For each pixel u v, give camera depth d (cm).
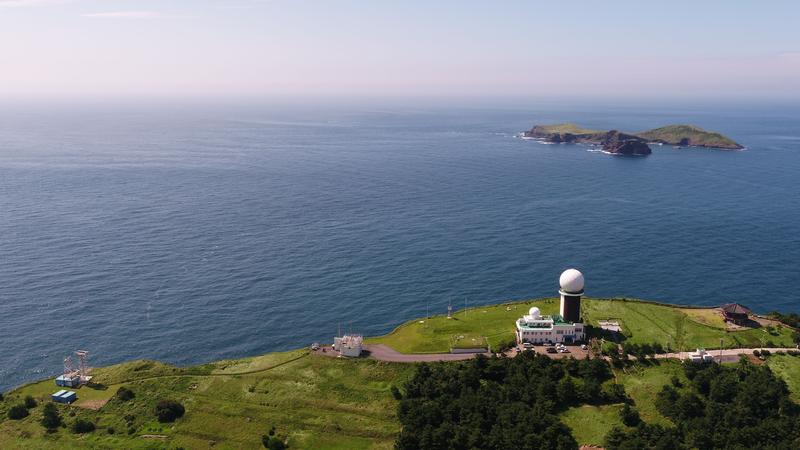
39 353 16962
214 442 12506
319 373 14700
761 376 13275
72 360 16550
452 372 14075
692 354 14500
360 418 13050
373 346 16050
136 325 18525
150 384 14550
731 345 15250
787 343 15275
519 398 13138
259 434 12675
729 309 16650
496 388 13425
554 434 11938
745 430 11606
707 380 13225
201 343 17575
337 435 12569
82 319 18875
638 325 16588
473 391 13438
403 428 12431
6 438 12888
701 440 11575
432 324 17250
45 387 14762
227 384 14450
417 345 15875
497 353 15188
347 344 15475
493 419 12506
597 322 16838
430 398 13375
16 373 16025
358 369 14775
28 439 12825
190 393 14162
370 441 12362
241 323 18738
